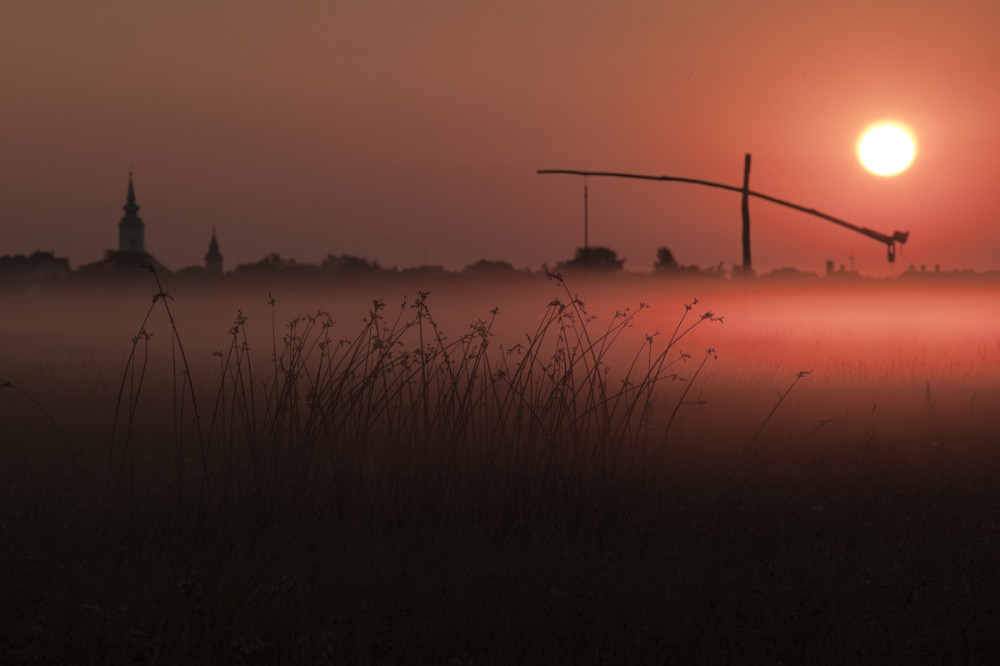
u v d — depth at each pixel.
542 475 20.47
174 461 23.05
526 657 12.63
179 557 16.31
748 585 14.78
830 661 12.77
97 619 12.83
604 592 14.25
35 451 24.62
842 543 17.16
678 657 12.91
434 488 19.50
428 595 14.09
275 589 13.73
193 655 12.51
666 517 18.95
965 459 25.28
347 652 12.57
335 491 19.41
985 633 13.53
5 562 14.95
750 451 26.08
